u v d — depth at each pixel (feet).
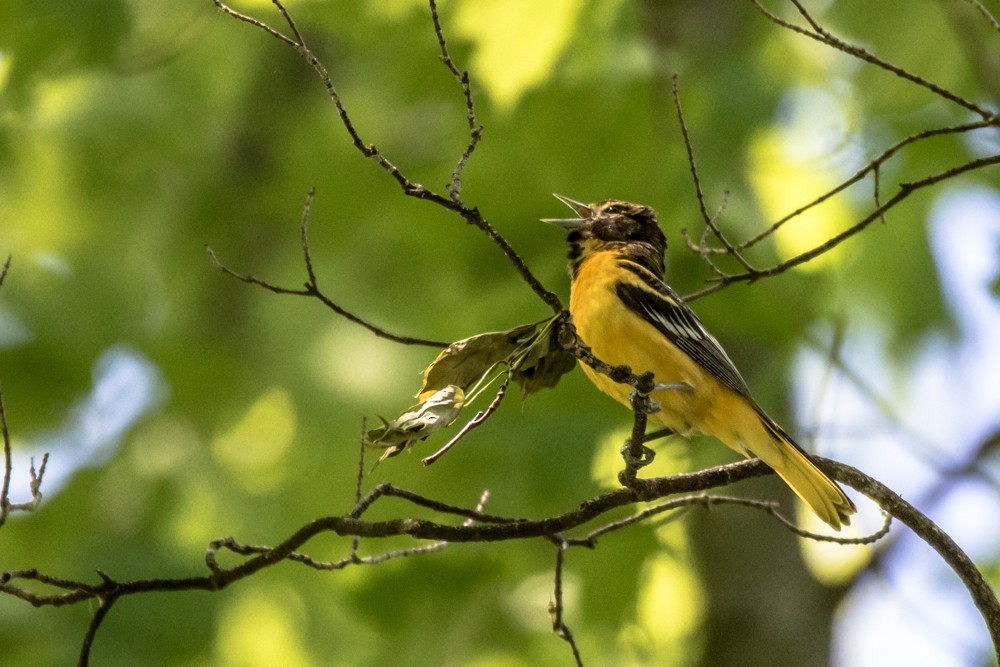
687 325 28.25
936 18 44.80
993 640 22.58
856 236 49.47
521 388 23.39
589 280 29.07
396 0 42.78
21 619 39.29
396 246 50.93
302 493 46.78
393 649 41.39
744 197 41.32
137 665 38.60
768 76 43.98
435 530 23.34
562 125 42.55
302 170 48.65
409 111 49.11
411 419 21.84
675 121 42.01
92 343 50.08
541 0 38.81
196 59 52.90
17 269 50.62
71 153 51.13
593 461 39.06
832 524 26.86
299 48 20.68
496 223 43.60
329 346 49.03
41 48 41.24
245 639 48.34
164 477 48.37
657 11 44.27
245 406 49.80
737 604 38.58
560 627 26.76
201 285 53.47
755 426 27.30
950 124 45.47
